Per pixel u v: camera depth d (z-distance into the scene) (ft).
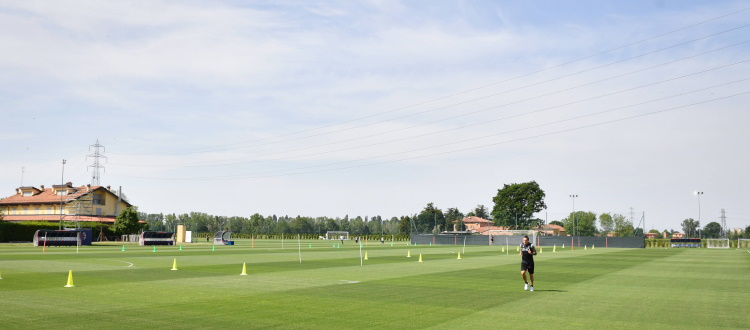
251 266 126.72
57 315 54.60
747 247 396.16
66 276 95.86
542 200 523.29
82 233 278.26
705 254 239.50
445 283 89.61
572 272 118.32
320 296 71.05
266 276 99.86
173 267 114.83
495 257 185.98
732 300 70.28
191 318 53.57
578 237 383.24
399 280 94.38
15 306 60.29
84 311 57.21
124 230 380.78
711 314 58.44
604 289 82.64
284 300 66.90
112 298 67.46
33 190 463.01
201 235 645.10
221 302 64.75
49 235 268.00
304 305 62.75
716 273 117.91
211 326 49.55
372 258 170.50
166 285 82.84
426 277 100.99
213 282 87.92
